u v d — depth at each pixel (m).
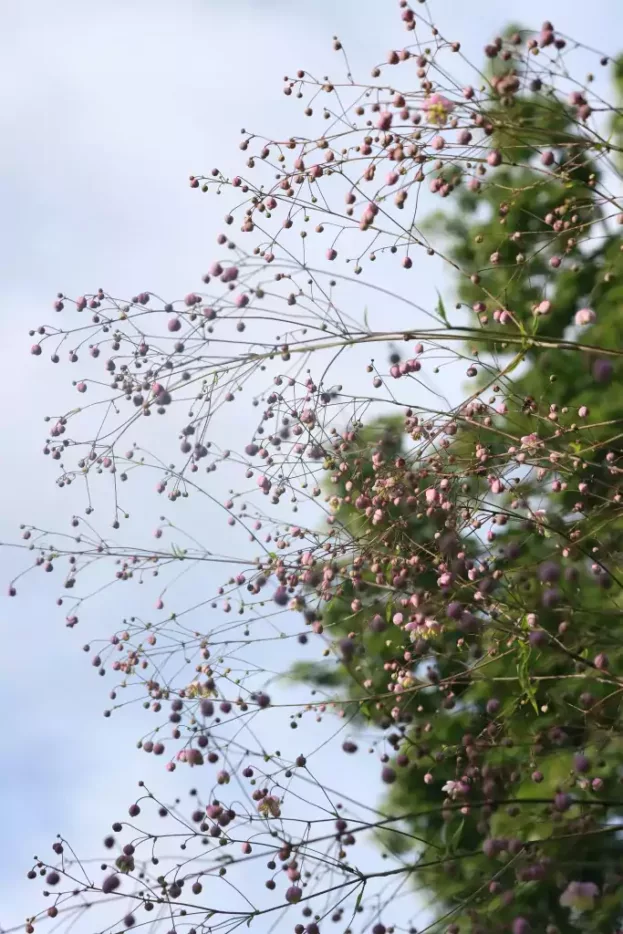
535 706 3.07
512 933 2.76
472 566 3.44
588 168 3.39
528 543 3.70
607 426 3.62
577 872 2.89
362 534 3.72
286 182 3.24
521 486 3.60
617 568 3.48
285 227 3.25
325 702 3.41
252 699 3.31
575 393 3.83
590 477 3.40
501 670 3.61
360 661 3.84
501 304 3.21
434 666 3.73
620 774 3.21
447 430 3.50
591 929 2.85
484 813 3.08
